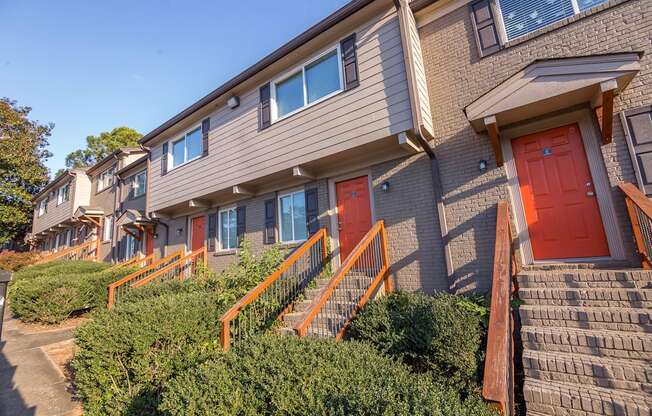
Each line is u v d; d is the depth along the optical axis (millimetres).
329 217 6793
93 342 3707
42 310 7727
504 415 1812
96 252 17188
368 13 5703
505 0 5258
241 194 8398
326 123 6090
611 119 3842
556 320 3344
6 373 4855
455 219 5203
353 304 4656
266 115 7340
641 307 3158
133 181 14945
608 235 4113
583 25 4477
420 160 5691
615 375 2674
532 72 4074
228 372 2568
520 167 4820
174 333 4172
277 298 5246
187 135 10148
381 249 5652
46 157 24578
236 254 8789
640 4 4109
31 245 26922
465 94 5391
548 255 4469
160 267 11297
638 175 3910
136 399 3637
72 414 3742
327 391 2180
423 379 2488
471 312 3941
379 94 5434
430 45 5895
